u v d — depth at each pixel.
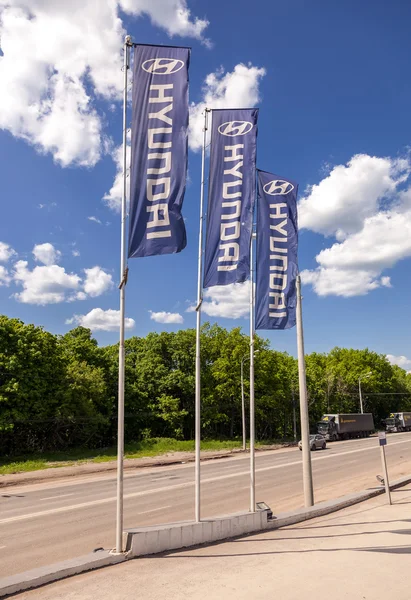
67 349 46.88
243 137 11.81
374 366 90.56
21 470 30.23
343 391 76.62
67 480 26.69
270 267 13.53
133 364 55.00
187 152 10.13
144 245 9.77
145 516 14.83
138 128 10.15
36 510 16.55
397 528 11.30
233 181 11.60
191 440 52.00
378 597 6.43
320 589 6.73
